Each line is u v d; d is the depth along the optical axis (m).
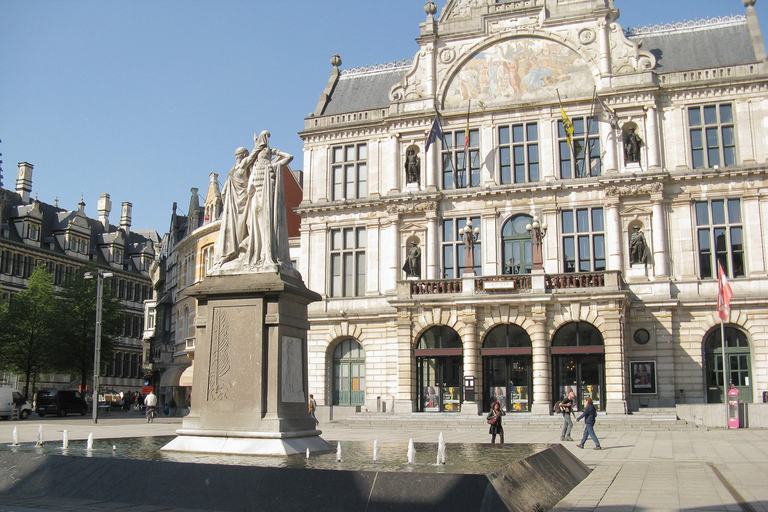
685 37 42.97
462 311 39.25
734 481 15.44
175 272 70.44
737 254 38.75
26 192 92.62
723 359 35.19
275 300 13.91
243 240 14.84
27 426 37.91
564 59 42.50
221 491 10.48
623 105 40.75
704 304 38.06
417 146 44.38
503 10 43.59
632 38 44.19
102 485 11.16
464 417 37.34
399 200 43.41
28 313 64.31
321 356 44.00
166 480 10.85
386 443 17.23
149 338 87.12
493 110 42.97
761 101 39.22
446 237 43.19
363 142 45.88
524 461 12.22
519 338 39.28
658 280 38.81
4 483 11.78
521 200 41.75
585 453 22.31
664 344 38.19
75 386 85.69
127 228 108.69
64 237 90.75
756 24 41.50
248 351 13.75
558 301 37.88
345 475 10.06
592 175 41.19
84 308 66.00
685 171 39.34
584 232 40.69
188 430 13.66
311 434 14.20
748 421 32.19
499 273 41.47
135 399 83.62
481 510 9.24
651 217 39.72
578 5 42.69
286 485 10.25
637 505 12.14
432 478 9.69
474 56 44.28
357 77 49.59
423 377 40.66
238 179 15.08
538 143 42.28
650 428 32.38
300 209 45.84
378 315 42.91
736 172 38.62
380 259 44.16
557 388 38.25
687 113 40.34
